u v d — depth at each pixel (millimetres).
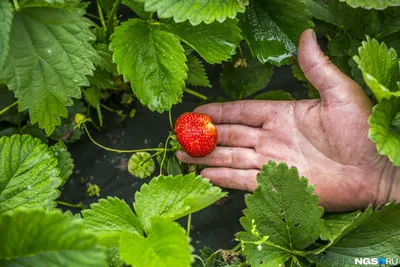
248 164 828
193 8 710
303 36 772
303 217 746
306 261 771
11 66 702
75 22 706
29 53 701
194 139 796
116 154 904
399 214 730
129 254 663
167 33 750
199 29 763
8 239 599
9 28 661
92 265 585
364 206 806
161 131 909
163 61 754
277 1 773
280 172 736
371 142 763
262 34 789
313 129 794
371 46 714
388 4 711
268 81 874
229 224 891
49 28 701
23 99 715
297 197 740
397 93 688
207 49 766
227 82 879
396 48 820
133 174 866
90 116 904
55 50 705
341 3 815
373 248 746
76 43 708
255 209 746
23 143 729
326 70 766
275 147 818
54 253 593
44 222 593
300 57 778
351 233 750
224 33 762
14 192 719
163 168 873
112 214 701
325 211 817
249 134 830
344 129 770
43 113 729
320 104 791
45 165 730
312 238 751
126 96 905
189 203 666
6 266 607
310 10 816
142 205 705
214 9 714
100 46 814
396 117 743
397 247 742
